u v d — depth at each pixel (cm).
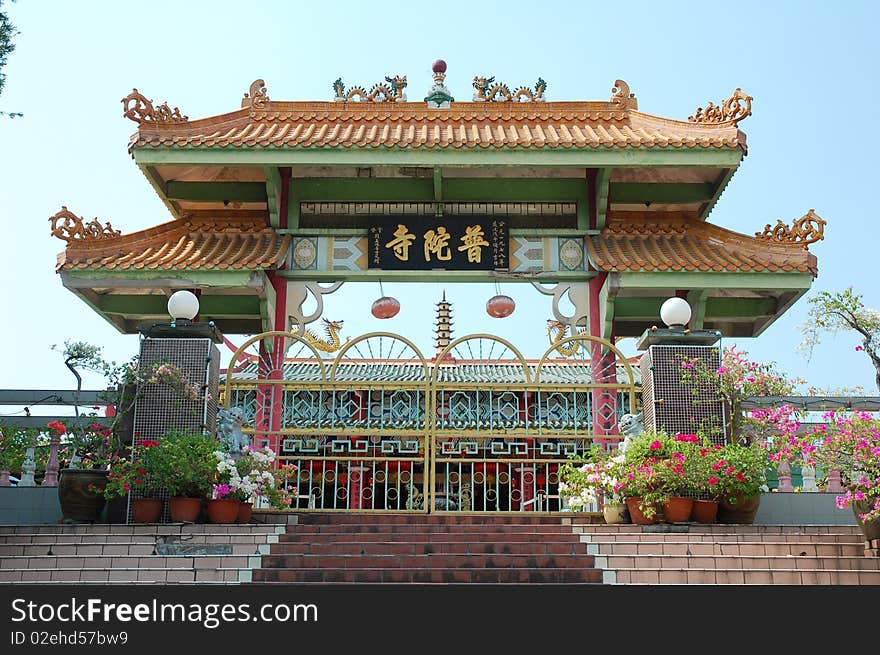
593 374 1628
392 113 1819
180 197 1750
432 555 1016
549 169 1736
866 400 1642
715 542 1080
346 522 1225
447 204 1752
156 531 1123
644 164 1631
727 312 1809
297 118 1795
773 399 1619
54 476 1446
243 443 1352
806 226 1664
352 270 1695
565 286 1702
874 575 987
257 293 1667
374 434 1330
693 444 1233
